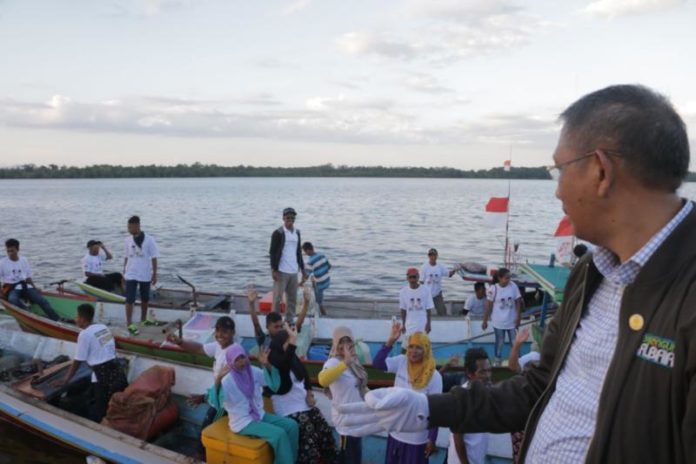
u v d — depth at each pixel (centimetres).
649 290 109
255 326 849
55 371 742
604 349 121
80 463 653
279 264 971
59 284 1198
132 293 995
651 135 110
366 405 158
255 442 511
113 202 7106
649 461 105
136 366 754
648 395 105
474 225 4050
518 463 142
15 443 682
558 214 4953
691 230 110
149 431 638
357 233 3588
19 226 3878
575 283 146
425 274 1132
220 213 5284
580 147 117
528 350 916
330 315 1163
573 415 125
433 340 963
